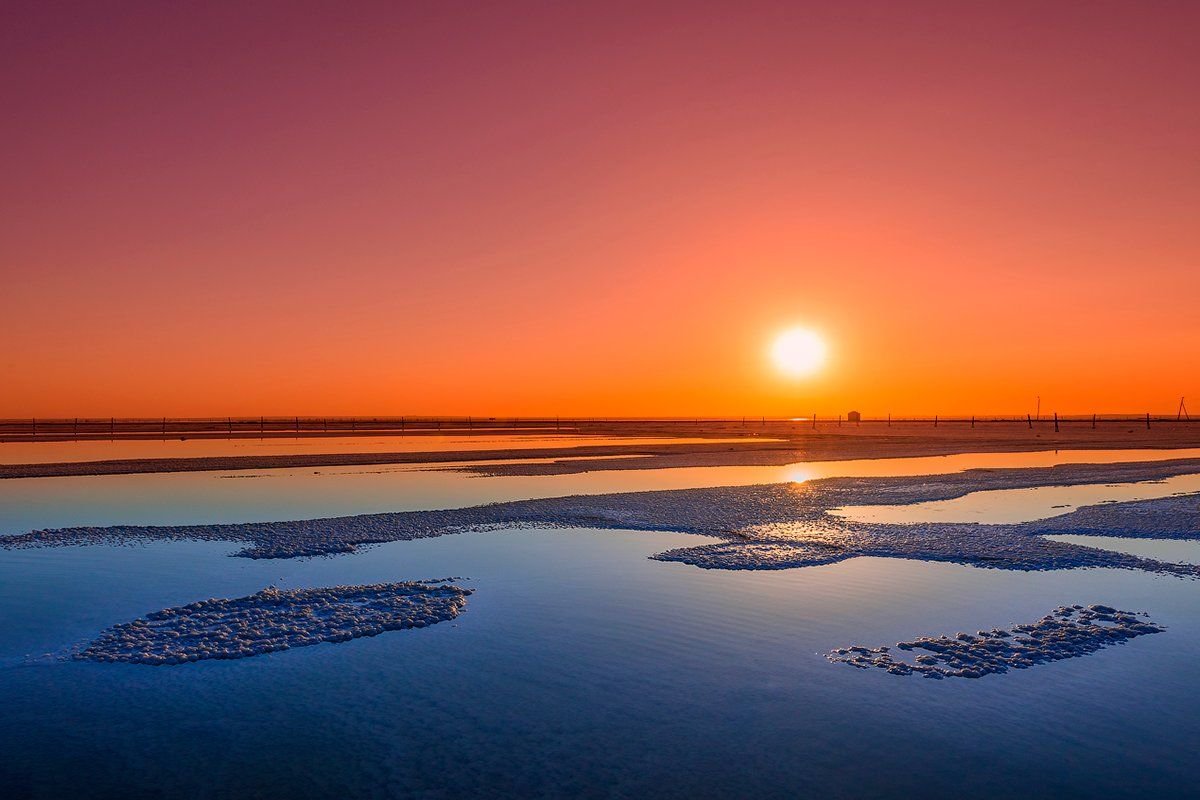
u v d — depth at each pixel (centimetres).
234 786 696
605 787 696
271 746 773
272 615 1209
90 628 1148
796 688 924
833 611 1249
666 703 880
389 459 4469
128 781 704
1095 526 2033
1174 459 4581
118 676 958
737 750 766
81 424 13025
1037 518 2206
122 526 2033
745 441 7225
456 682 943
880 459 4625
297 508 2414
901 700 887
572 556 1681
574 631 1145
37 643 1078
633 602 1304
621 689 921
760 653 1048
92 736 794
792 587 1405
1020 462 4378
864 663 1006
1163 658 1020
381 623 1169
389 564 1602
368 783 702
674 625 1174
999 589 1391
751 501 2531
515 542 1845
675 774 720
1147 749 767
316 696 898
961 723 827
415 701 885
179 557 1661
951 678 954
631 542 1844
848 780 709
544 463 4247
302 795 681
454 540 1870
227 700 886
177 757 750
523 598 1330
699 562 1609
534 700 888
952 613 1238
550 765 736
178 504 2498
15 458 4450
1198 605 1284
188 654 1027
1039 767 730
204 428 10425
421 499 2655
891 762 741
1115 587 1405
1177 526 2030
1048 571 1534
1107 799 675
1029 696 897
